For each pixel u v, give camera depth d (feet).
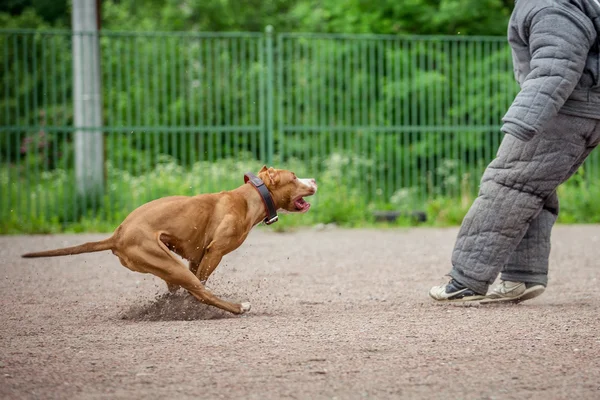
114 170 63.93
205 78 79.25
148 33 55.72
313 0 93.71
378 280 33.78
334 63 73.20
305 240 48.88
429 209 58.90
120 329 23.08
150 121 77.30
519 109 25.09
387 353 19.79
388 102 65.62
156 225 24.29
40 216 53.98
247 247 45.29
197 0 99.81
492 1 80.69
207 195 25.50
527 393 16.51
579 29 25.12
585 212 59.52
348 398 16.22
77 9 56.80
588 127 26.03
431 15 79.36
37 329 23.38
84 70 55.88
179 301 25.52
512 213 26.30
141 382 17.30
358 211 57.47
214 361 19.02
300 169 59.93
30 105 87.66
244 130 57.77
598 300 28.19
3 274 35.65
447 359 19.19
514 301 27.35
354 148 70.33
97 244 24.13
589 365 18.63
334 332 22.33
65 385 17.07
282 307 27.22
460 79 70.13
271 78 57.67
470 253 26.84
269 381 17.34
